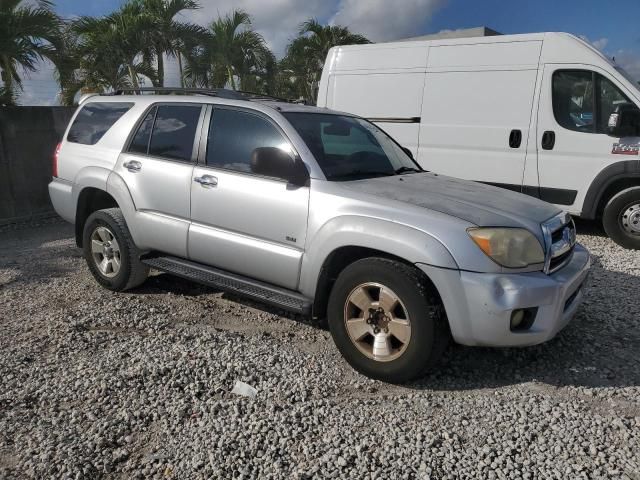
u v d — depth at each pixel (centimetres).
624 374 370
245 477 267
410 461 279
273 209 397
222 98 457
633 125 682
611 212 711
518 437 298
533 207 385
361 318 361
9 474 268
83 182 525
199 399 335
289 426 307
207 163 444
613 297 508
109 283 514
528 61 742
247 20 1684
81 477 266
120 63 1357
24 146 895
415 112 829
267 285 417
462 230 333
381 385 356
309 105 515
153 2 1377
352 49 886
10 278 564
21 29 946
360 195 370
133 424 309
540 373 372
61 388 344
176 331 430
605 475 268
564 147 726
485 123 776
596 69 700
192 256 455
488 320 326
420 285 334
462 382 360
